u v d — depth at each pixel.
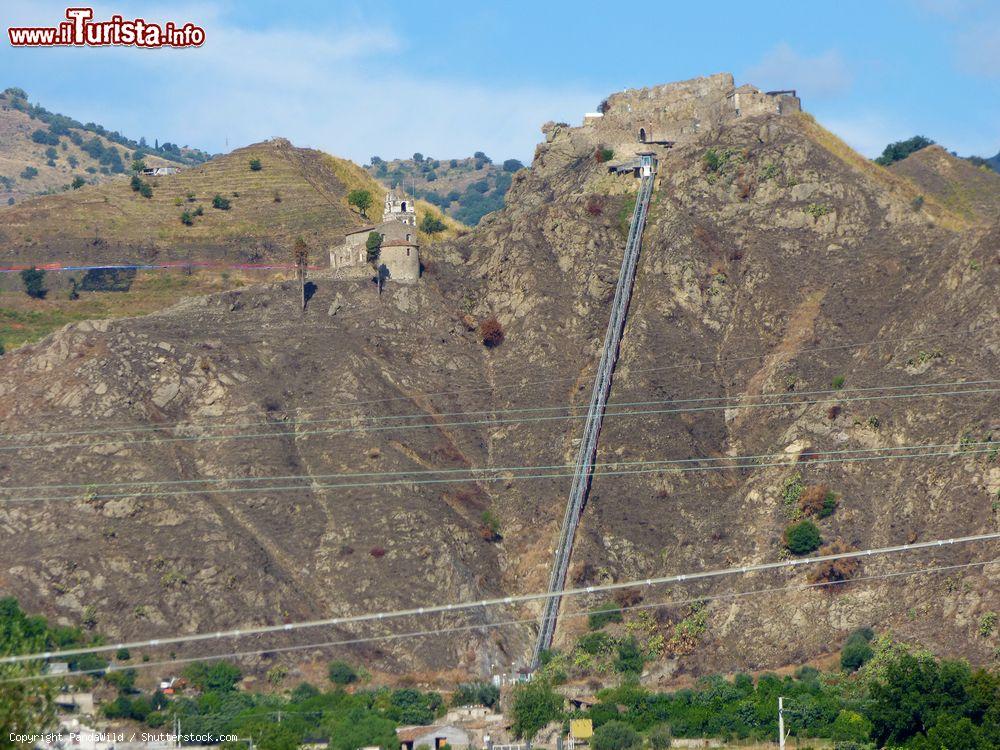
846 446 172.75
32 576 153.25
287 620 156.12
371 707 140.00
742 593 160.12
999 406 164.88
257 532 169.75
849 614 152.88
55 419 176.88
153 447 175.50
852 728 126.81
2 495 164.62
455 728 132.50
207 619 153.25
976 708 121.06
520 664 158.62
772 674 146.00
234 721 126.75
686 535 173.25
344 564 166.12
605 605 165.00
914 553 154.50
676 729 134.25
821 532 163.00
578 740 132.88
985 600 144.38
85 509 163.50
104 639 148.00
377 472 180.25
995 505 153.00
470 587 166.12
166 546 160.50
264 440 182.50
